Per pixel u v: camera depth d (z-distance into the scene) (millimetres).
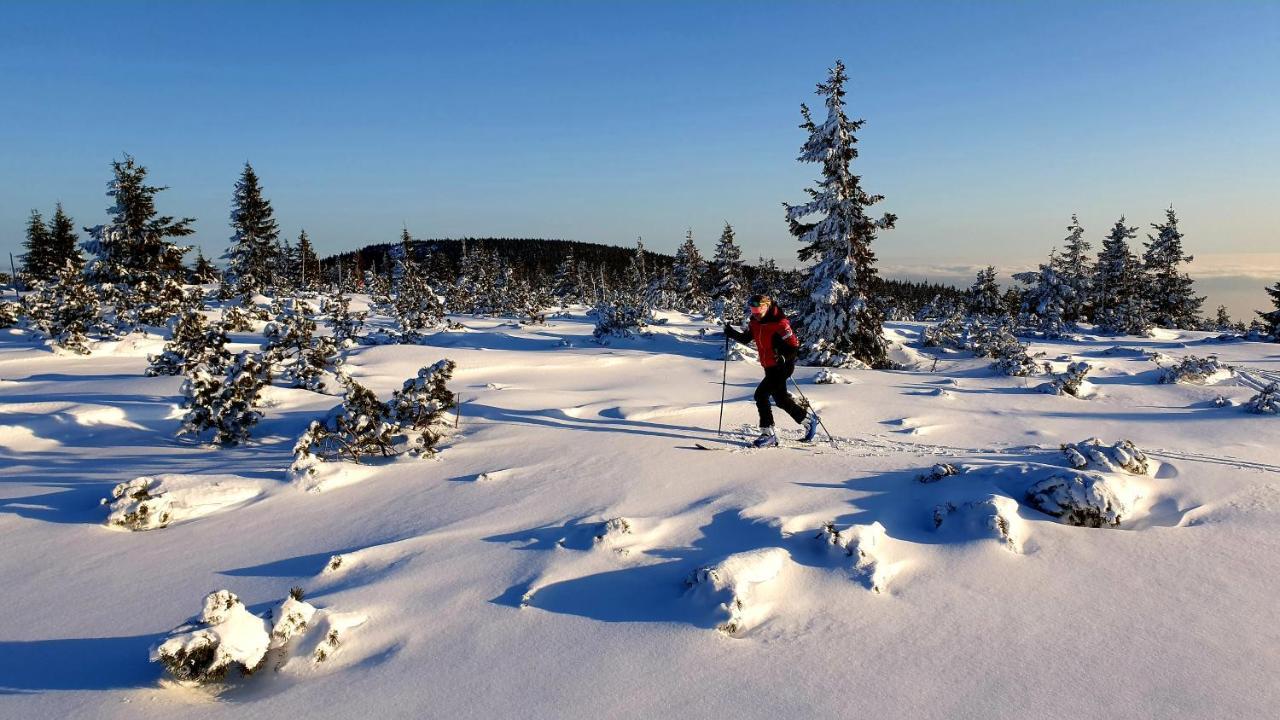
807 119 20594
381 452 6586
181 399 8812
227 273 46219
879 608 3391
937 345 23625
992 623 3262
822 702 2664
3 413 7883
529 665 2938
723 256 53469
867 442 6984
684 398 9844
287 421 8070
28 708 2650
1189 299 48250
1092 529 4293
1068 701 2680
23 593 3740
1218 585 3613
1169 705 2650
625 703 2664
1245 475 5246
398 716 2615
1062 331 33594
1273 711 2602
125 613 3496
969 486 4992
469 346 22438
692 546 4145
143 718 2602
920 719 2568
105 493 5348
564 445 6688
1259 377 14609
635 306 26047
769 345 6789
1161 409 9516
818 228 20219
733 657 2971
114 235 28672
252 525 4828
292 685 2852
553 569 3820
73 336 16484
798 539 4137
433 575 3830
